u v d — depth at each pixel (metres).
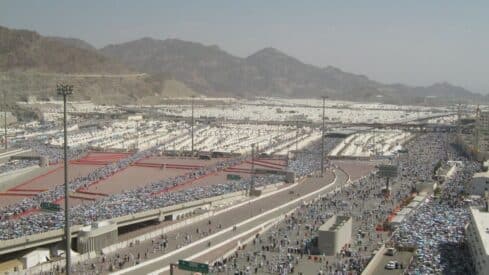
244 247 167.12
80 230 162.88
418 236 170.25
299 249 164.00
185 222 199.62
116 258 157.00
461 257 150.75
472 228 154.25
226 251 163.25
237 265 149.25
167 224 197.38
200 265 132.38
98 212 192.38
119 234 184.50
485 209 175.75
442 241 165.25
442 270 140.25
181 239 178.12
